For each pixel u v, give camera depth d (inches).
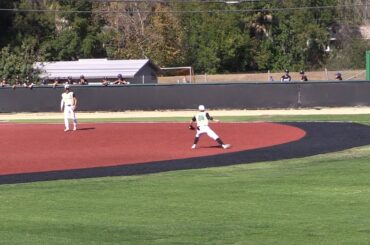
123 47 4552.2
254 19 4817.9
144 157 1165.7
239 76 4151.1
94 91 2399.1
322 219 592.7
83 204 698.2
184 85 2353.6
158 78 4040.4
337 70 4498.0
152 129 1727.4
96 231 553.9
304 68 4778.5
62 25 4717.0
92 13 4717.0
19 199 739.4
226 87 2324.1
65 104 1724.9
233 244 502.0
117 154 1221.7
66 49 4350.4
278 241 509.7
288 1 4813.0
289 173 925.2
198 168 1007.0
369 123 1715.1
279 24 4842.5
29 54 3265.3
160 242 510.6
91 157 1185.4
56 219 613.0
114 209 665.0
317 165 1011.9
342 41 4943.4
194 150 1259.2
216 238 522.9
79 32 4534.9
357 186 787.4
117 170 1003.9
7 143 1461.6
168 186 822.5
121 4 4726.9
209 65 4690.0
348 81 2249.0
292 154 1162.6
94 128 1796.3
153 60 4439.0
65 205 693.9
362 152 1168.2
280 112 2198.6
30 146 1396.4
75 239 523.2
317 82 2265.0
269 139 1428.4
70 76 3144.7
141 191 784.9
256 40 4852.4
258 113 2190.0
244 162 1069.1
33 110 2436.0
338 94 2256.4
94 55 4552.2
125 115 2257.6
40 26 4207.7
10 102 2449.6
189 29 4781.0
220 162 1074.7
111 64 3513.8
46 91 2427.4
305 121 1834.4
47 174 975.6
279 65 4822.8
